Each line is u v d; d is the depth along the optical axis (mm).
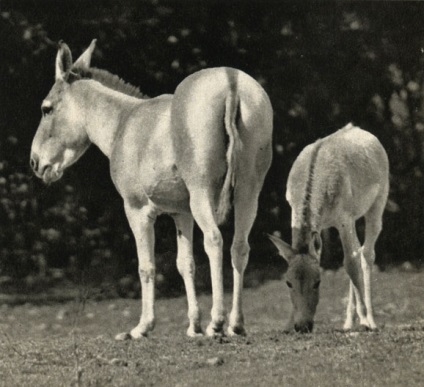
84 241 18172
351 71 19375
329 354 8766
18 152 18391
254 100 9531
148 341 10102
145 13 18156
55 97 11461
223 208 9359
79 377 8141
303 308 9672
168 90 18750
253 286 16578
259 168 9742
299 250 9891
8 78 18219
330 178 10375
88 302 15141
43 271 17641
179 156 9641
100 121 11086
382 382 7711
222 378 8133
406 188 19594
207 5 18516
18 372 8820
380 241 19328
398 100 19797
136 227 10492
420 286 15672
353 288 10992
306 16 19047
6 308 14578
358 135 11453
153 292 10539
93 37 18125
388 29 19281
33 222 18172
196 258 17906
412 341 9258
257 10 18844
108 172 18453
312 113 19297
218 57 18953
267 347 9328
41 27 17984
